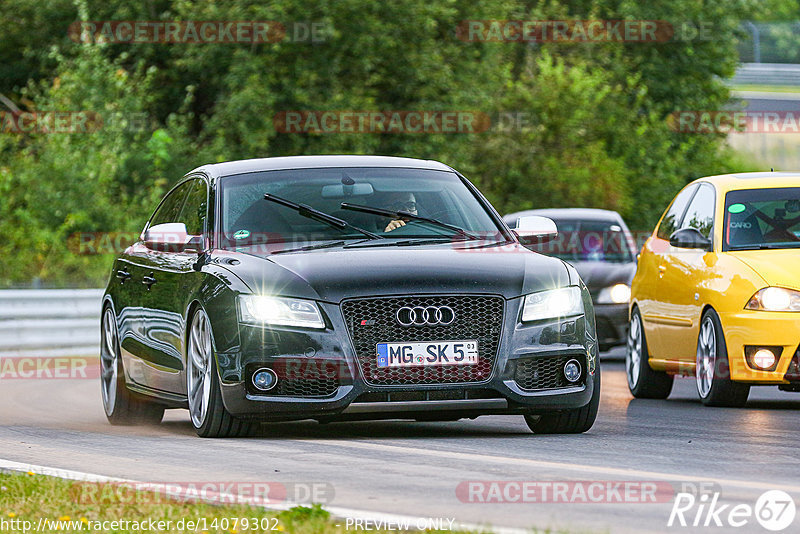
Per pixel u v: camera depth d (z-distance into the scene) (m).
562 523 17.67
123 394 34.03
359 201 30.70
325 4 106.94
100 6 117.25
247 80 106.88
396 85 114.44
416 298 27.12
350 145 110.94
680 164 148.88
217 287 28.19
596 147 125.25
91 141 100.50
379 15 112.94
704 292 38.28
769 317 36.31
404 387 26.89
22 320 66.56
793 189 40.22
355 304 27.12
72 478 22.25
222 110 108.88
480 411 27.58
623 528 17.34
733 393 37.59
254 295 27.52
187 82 117.88
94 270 94.50
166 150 105.00
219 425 28.23
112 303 34.97
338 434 29.52
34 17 122.00
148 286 32.41
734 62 168.25
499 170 122.25
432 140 113.81
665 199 138.50
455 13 115.75
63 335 68.06
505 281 27.72
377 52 112.00
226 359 27.56
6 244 96.12
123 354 34.00
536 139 124.31
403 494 20.05
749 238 38.91
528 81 128.88
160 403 31.98
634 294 43.50
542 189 122.12
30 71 124.31
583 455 25.09
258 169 31.95
